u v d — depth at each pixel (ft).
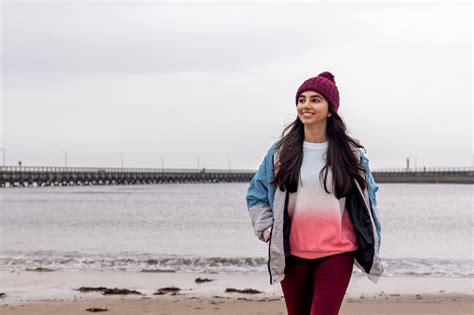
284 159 12.26
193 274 45.70
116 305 31.94
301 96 12.39
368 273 12.15
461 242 78.38
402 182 502.38
